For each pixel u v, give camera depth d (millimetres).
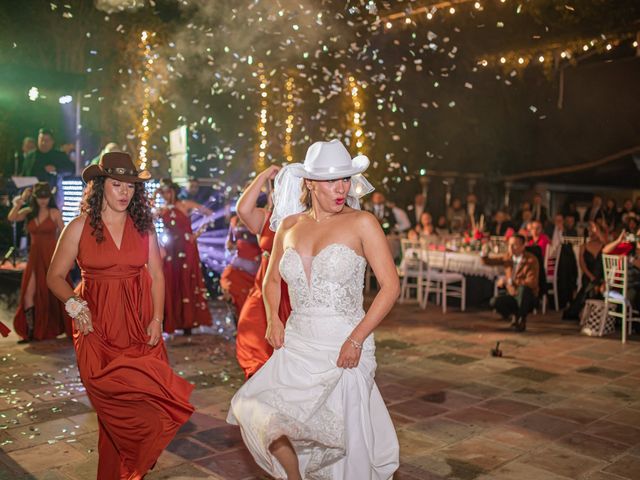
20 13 12227
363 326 2391
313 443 2463
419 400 4648
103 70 12773
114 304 2914
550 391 4934
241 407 2512
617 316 7312
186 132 10109
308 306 2504
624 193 16312
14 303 8000
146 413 2803
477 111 15539
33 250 6250
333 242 2467
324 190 2506
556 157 15773
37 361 5535
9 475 3191
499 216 12750
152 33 12820
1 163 12812
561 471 3400
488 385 5082
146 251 3016
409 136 15023
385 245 2459
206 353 5992
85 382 2824
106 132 12828
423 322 7941
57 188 8148
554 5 10547
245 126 13680
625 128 14367
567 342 6836
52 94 11938
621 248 7371
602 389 5008
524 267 7562
